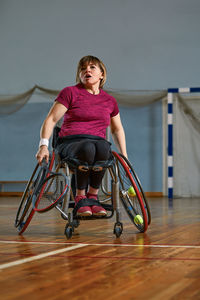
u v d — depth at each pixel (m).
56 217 3.61
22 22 10.07
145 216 2.36
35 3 10.04
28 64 9.99
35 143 9.73
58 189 2.38
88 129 2.32
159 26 9.41
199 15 9.23
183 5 9.30
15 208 5.13
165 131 9.20
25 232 2.50
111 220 3.26
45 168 2.22
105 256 1.60
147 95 9.02
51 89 9.88
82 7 9.81
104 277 1.22
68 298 0.99
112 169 2.28
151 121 9.27
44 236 2.30
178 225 2.91
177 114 8.96
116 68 9.57
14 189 9.80
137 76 9.47
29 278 1.21
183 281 1.17
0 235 2.34
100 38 9.70
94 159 2.18
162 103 9.22
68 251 1.72
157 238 2.18
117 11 9.64
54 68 9.90
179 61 9.28
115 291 1.06
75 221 2.54
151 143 9.27
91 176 2.27
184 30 9.28
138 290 1.07
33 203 2.26
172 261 1.49
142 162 9.29
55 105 2.33
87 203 2.19
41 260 1.51
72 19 9.85
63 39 9.88
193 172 8.81
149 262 1.47
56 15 9.93
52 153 2.25
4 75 10.07
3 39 10.12
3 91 10.05
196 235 2.31
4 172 9.84
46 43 9.95
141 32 9.50
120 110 9.39
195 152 8.83
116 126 2.60
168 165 8.67
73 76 9.80
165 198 8.36
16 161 9.80
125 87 9.52
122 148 2.61
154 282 1.16
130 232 2.47
